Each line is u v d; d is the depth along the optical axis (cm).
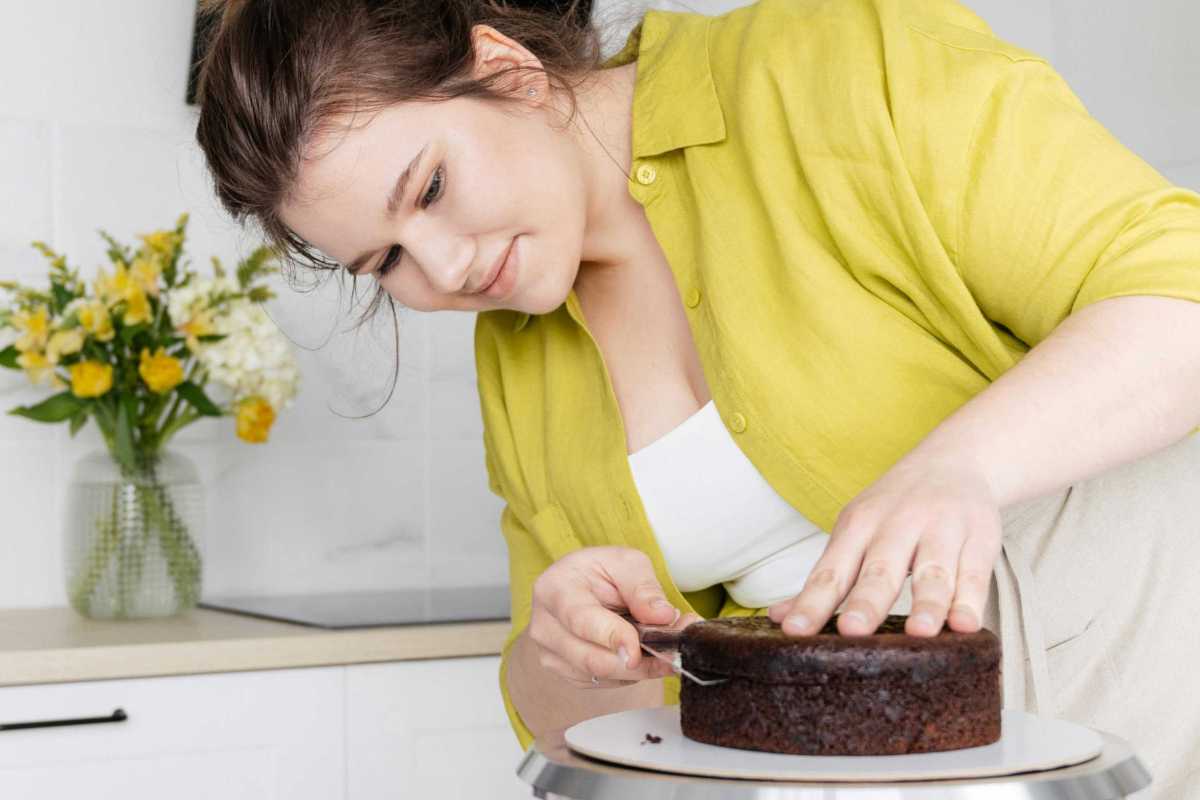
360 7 78
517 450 104
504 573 210
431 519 205
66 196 191
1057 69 186
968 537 53
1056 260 69
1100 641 79
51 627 165
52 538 190
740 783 44
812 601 52
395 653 159
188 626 166
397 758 159
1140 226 66
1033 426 58
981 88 73
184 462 180
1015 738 51
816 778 44
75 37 190
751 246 84
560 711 90
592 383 96
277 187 81
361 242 82
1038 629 73
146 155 194
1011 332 79
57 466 191
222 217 130
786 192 82
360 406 201
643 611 69
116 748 148
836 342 80
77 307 174
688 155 87
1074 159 70
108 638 154
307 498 200
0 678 143
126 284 174
